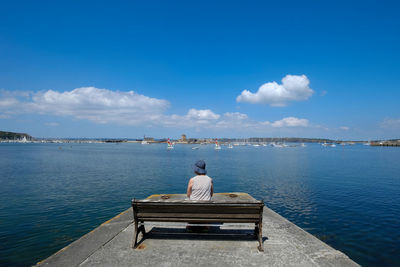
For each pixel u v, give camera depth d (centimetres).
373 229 1194
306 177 3306
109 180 2936
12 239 1030
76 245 498
